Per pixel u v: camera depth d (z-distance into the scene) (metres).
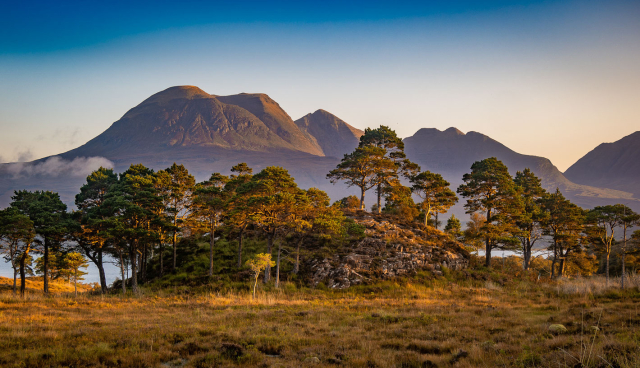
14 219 40.91
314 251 48.03
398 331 19.70
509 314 24.89
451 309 27.53
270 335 18.80
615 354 11.91
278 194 39.38
